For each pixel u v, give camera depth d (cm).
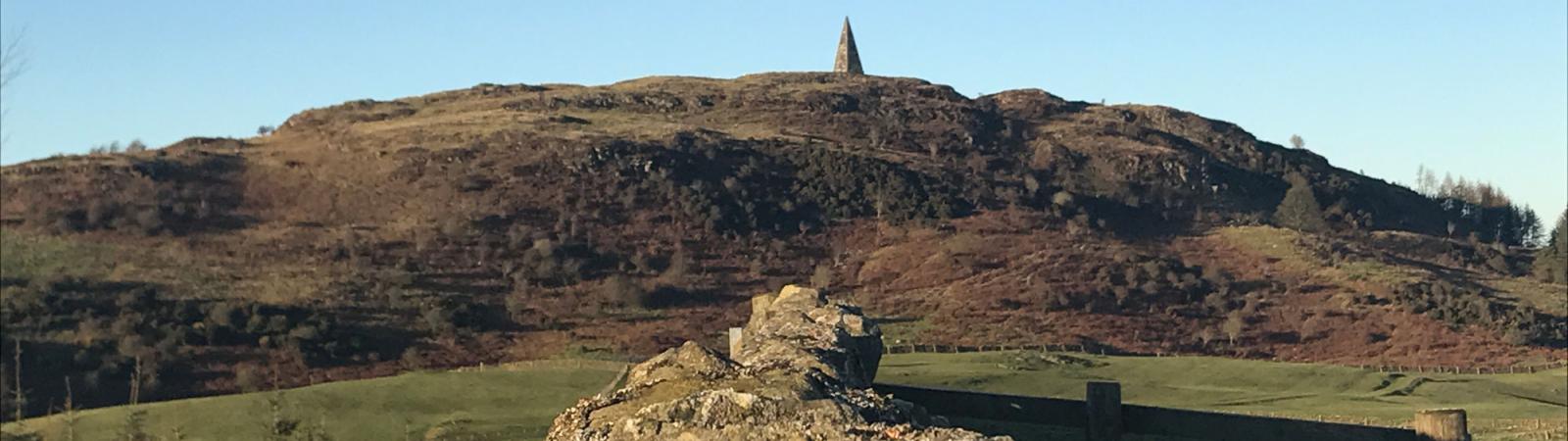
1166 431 2152
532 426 4512
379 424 4603
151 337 8012
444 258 10344
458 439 4312
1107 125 16462
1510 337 9406
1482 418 5366
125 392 7181
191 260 9812
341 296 9225
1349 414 5322
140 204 10856
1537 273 12550
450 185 11894
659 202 12019
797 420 1507
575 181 12188
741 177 12750
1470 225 16050
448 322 8931
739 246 11406
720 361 1717
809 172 13062
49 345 7688
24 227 10112
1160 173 14412
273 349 8125
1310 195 13875
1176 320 9856
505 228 11081
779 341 2216
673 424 1535
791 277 10819
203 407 4900
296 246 10356
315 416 4700
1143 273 10725
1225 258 11681
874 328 2567
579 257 10700
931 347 8406
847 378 1900
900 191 12650
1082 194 13412
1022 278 10500
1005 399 2294
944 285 10425
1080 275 10600
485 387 5291
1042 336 9025
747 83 17775
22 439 4566
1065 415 2270
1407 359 9025
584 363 6825
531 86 17700
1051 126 16488
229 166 12450
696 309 9888
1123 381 6525
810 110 15988
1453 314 9844
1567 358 8994
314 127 14575
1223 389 6381
